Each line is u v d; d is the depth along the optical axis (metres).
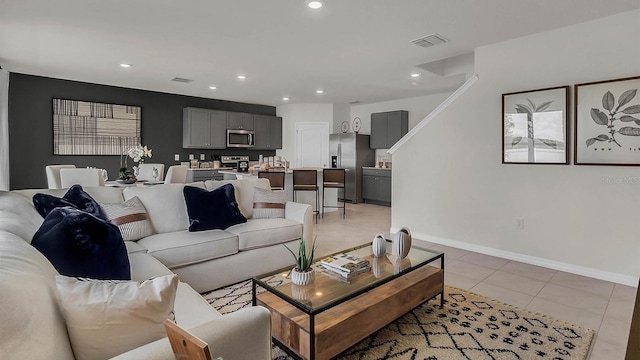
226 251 2.83
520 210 3.69
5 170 4.73
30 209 1.97
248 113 8.02
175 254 2.54
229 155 7.94
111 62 4.61
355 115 8.79
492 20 3.21
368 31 3.49
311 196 6.45
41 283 0.93
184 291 1.77
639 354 1.17
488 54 3.88
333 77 5.50
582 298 2.75
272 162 6.72
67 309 0.92
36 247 1.34
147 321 1.01
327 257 2.41
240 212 3.30
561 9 2.97
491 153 3.90
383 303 2.05
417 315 2.44
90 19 3.19
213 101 7.56
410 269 2.26
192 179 6.92
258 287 2.87
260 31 3.49
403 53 4.19
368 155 8.41
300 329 1.74
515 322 2.35
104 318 0.95
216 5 2.91
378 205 7.93
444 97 6.98
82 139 5.89
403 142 4.80
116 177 6.26
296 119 8.40
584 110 3.23
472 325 2.30
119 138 6.27
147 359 0.89
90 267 1.44
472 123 4.05
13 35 3.59
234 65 4.77
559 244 3.44
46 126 5.57
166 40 3.76
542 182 3.53
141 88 6.37
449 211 4.32
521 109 3.62
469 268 3.48
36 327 0.80
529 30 3.45
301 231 3.40
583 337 2.15
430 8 2.97
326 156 8.46
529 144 3.58
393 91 6.68
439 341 2.11
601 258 3.20
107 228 1.58
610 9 2.97
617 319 2.40
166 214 2.94
